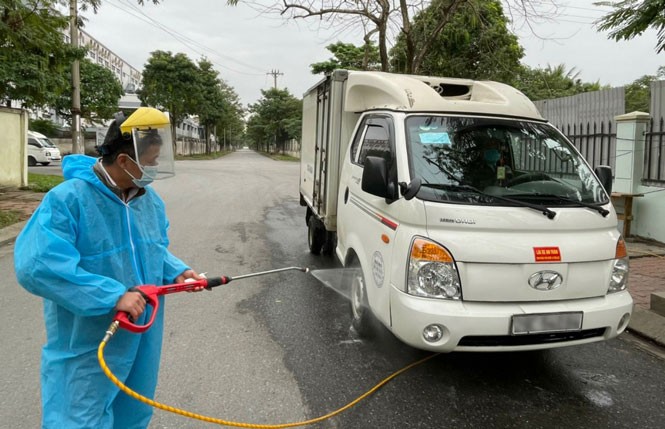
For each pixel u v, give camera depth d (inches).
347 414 127.0
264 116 2445.9
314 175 279.9
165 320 188.5
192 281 87.4
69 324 77.6
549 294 130.4
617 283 140.0
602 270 136.7
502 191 146.4
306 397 134.9
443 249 128.3
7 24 333.1
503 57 517.3
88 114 1253.7
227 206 503.5
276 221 420.5
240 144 6348.4
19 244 72.3
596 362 160.9
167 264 93.4
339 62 904.9
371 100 198.8
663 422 126.9
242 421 122.9
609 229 142.6
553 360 161.2
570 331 130.4
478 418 126.7
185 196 580.7
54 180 657.6
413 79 184.2
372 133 182.7
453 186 142.9
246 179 848.9
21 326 180.5
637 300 210.4
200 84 1817.2
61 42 456.1
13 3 314.0
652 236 310.5
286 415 126.1
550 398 137.3
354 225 180.4
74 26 655.8
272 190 671.8
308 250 312.8
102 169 79.0
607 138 337.1
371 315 170.6
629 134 315.6
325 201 242.5
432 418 126.1
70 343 77.2
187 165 1278.3
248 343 169.0
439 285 128.0
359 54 885.2
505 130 163.5
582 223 136.9
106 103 1249.4
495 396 137.6
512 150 159.0
